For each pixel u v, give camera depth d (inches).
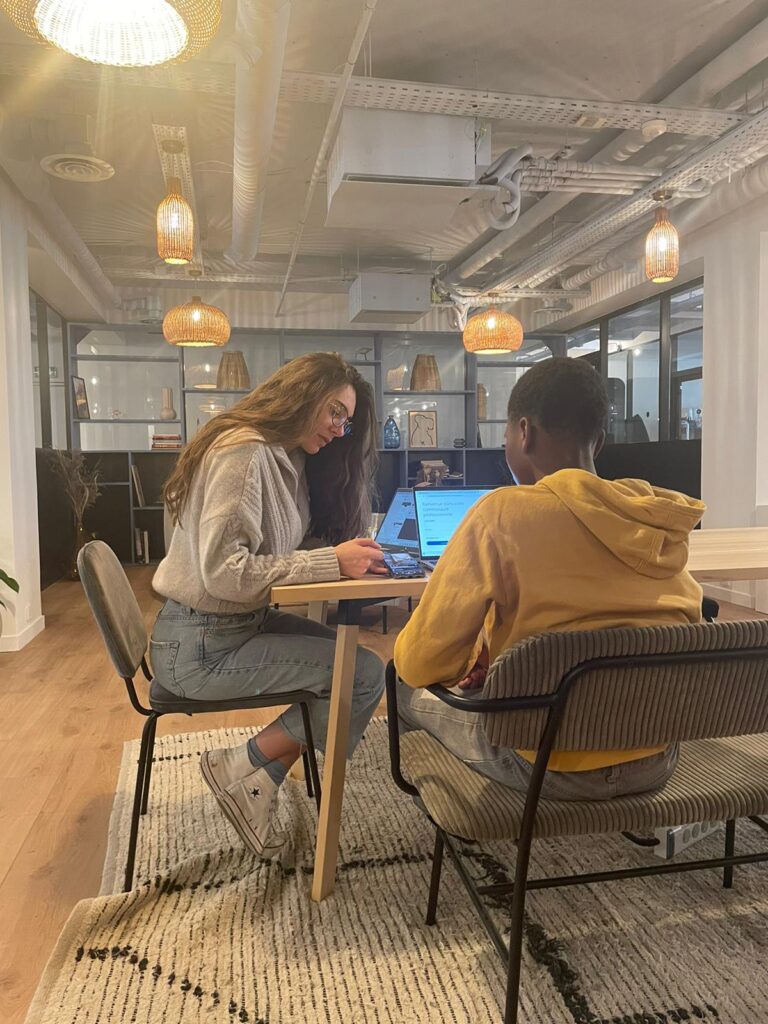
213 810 74.7
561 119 143.1
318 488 74.1
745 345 192.5
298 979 48.8
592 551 38.6
